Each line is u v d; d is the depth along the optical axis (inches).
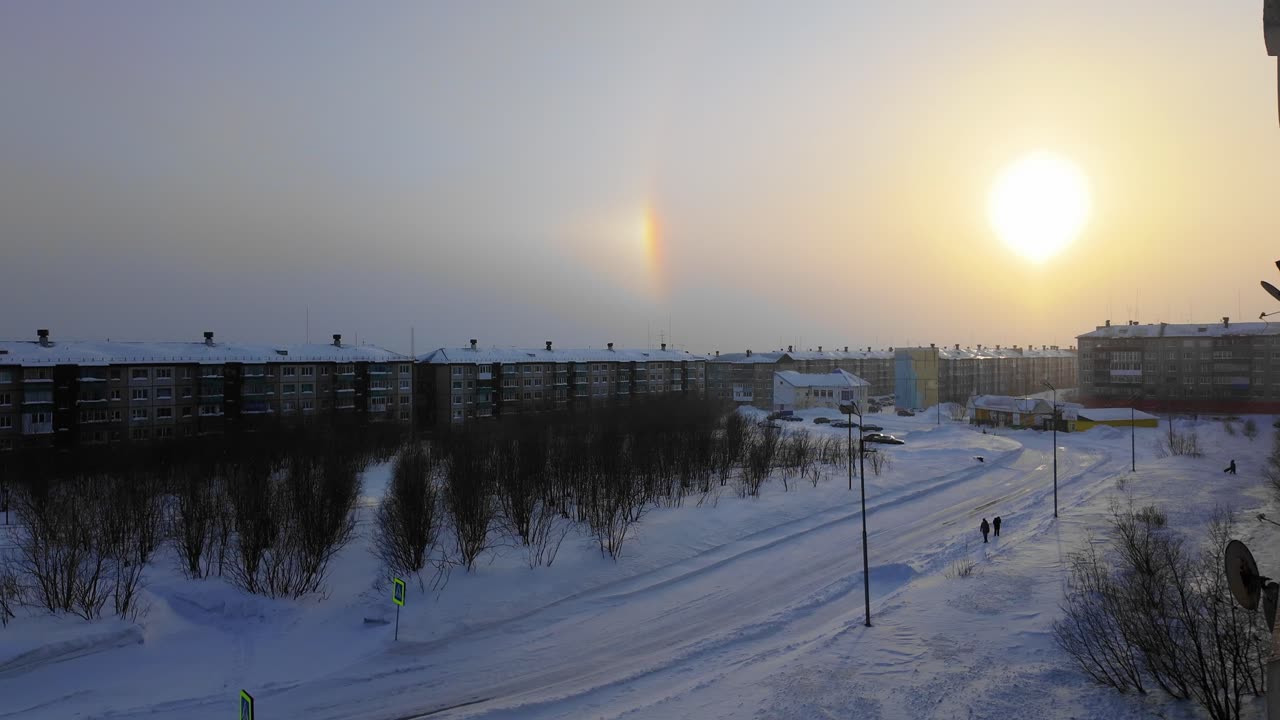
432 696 1031.6
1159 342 4837.6
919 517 2139.5
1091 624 966.4
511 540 1699.1
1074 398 6363.2
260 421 3223.4
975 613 1222.3
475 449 2383.1
